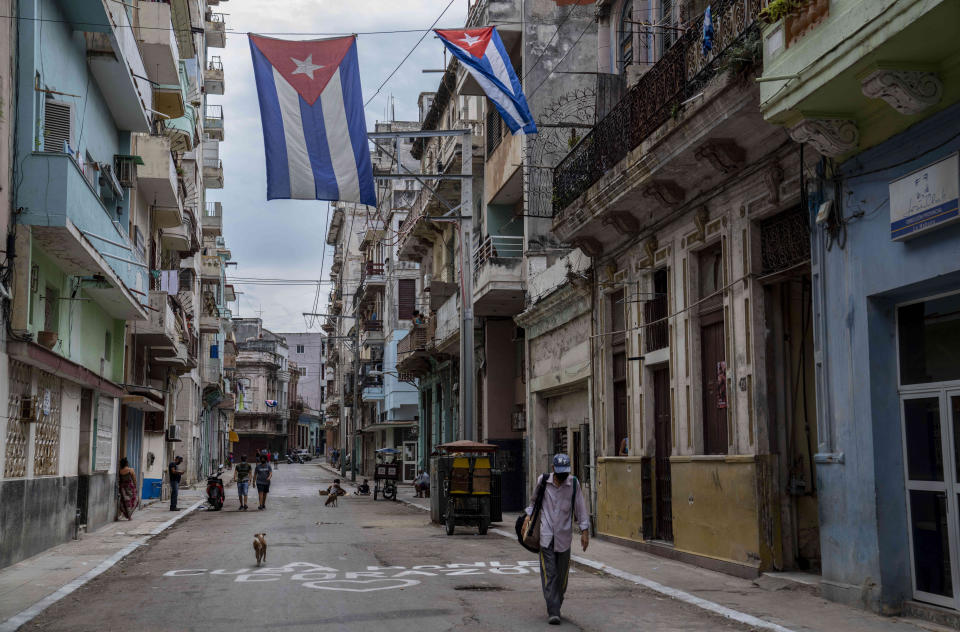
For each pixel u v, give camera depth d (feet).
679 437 46.37
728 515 39.96
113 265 58.13
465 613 29.71
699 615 29.66
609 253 57.36
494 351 88.74
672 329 47.55
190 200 124.88
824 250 33.24
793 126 31.12
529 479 75.97
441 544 54.13
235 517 80.74
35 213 45.24
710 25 39.42
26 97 46.09
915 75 26.25
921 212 27.55
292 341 441.27
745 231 40.06
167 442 121.29
